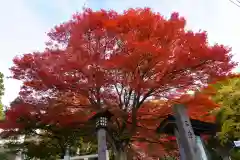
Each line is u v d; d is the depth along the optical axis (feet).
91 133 50.06
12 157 62.18
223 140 37.04
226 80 43.75
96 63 38.81
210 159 36.63
